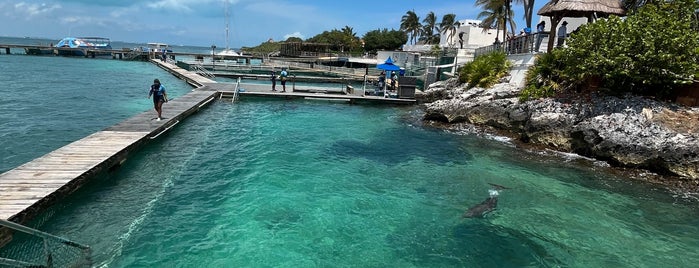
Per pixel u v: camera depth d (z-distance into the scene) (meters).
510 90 17.92
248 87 28.86
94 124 16.84
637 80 13.61
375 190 10.47
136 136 13.04
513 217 9.05
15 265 5.97
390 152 14.15
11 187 8.43
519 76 18.66
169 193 9.73
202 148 13.74
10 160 11.62
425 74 30.95
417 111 23.06
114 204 8.97
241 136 15.68
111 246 7.24
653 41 12.83
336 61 64.69
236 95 25.06
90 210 8.61
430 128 18.31
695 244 7.99
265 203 9.35
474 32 53.94
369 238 7.95
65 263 6.43
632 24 13.50
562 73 15.52
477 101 18.22
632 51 13.38
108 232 7.73
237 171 11.51
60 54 68.12
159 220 8.31
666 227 8.69
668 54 12.42
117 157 11.10
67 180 8.95
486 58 21.66
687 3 14.02
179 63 48.16
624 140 12.38
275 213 8.86
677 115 12.56
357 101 25.58
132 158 12.27
